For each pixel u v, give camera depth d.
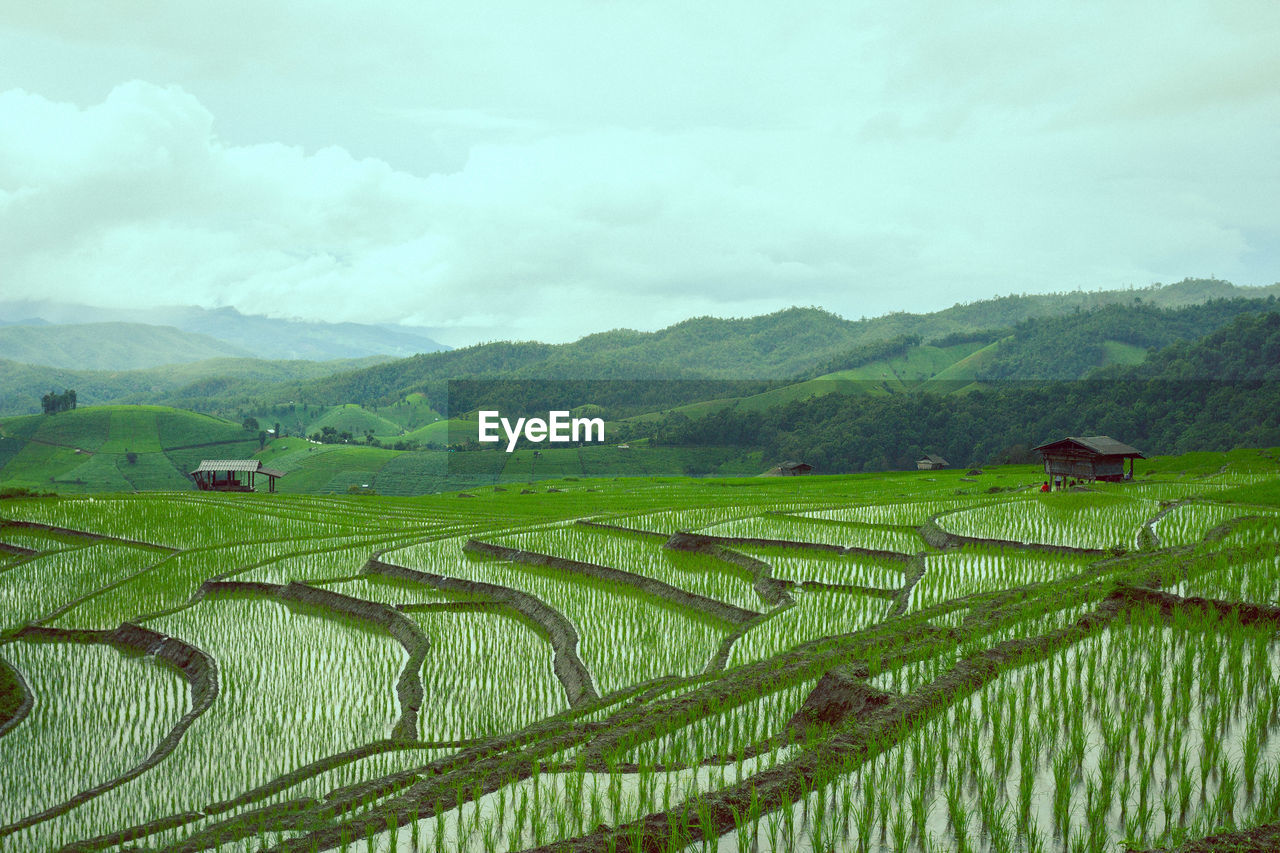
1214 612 12.86
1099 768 8.02
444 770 12.20
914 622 16.33
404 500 73.44
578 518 46.62
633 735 11.07
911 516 37.66
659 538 36.78
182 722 18.98
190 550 42.56
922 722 9.40
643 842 7.03
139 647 26.89
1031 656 11.47
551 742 11.44
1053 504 37.38
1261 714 8.91
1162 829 6.88
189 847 10.47
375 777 14.07
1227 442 131.50
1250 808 7.12
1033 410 163.50
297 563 37.50
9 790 16.78
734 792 7.84
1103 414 154.75
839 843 6.97
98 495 66.69
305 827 10.41
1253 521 27.03
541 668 20.77
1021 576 22.83
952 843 6.88
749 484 94.62
